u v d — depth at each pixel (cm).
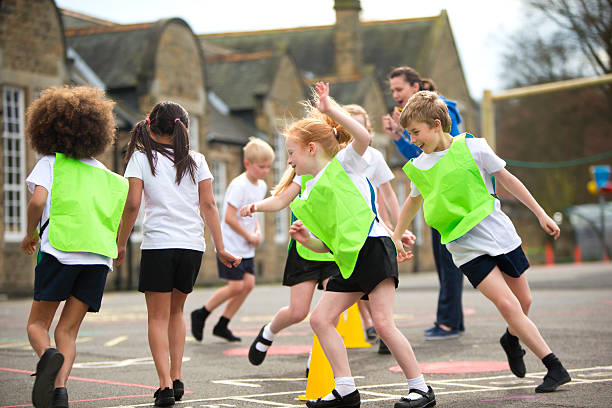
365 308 1027
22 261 2631
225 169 3638
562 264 4747
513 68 4919
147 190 670
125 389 728
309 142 609
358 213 588
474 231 645
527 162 5281
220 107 3912
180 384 671
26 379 802
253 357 778
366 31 5559
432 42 5172
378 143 4578
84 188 615
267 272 3775
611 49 4456
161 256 661
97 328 1337
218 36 5803
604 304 1532
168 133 682
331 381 645
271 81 3919
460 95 5309
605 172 4603
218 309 1702
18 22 2703
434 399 594
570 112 4944
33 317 607
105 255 609
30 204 602
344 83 4638
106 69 3438
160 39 3303
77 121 617
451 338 1021
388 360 865
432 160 659
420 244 4722
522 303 672
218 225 697
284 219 3994
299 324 1319
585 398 609
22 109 2716
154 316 659
